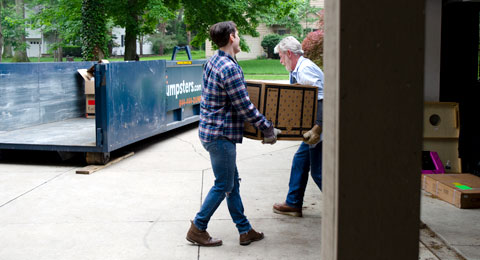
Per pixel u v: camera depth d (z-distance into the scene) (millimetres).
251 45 44781
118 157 7301
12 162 7172
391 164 1895
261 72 30062
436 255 3621
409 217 1923
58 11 21375
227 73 3469
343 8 1815
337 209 1911
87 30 18672
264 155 7559
